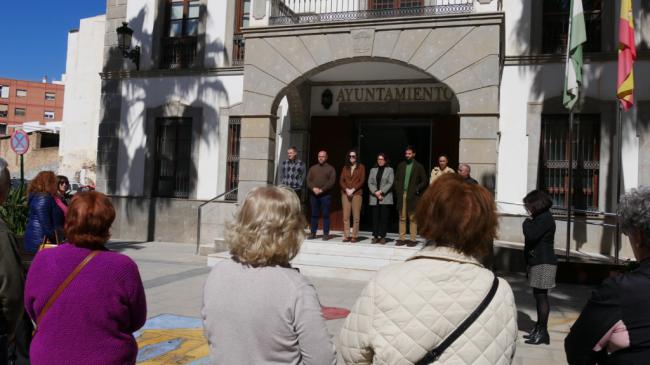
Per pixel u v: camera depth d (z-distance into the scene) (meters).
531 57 11.48
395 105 12.84
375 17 10.91
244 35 10.95
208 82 14.27
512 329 1.77
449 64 9.70
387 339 1.72
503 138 11.66
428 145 13.12
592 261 9.68
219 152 14.09
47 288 2.40
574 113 11.30
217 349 2.01
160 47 14.93
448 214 1.87
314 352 1.94
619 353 2.00
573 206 11.23
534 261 5.62
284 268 2.10
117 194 14.98
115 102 15.16
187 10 14.88
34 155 33.06
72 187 22.16
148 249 12.69
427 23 9.82
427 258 1.86
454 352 1.68
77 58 24.28
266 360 1.96
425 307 1.72
